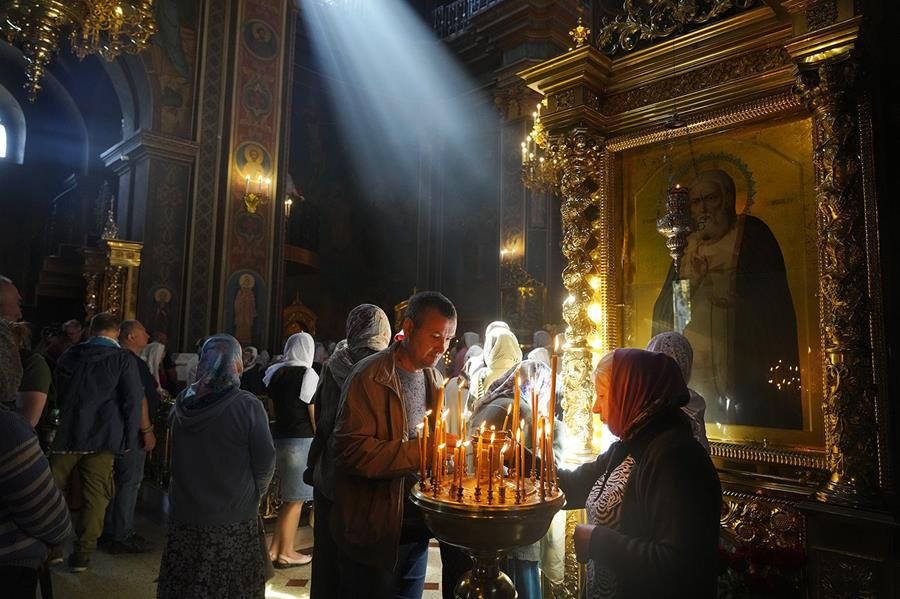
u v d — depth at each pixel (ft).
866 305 7.48
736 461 9.10
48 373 12.31
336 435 7.06
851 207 7.61
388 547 7.06
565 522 10.44
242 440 8.33
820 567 7.57
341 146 61.26
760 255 9.19
